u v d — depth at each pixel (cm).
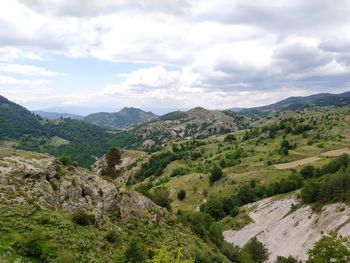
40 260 4212
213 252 8275
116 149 15075
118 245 5494
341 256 5728
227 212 17612
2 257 3966
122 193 7288
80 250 4716
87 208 6109
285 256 11750
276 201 15800
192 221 11100
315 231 11856
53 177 6088
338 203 12356
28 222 4791
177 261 4134
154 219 7538
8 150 6369
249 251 11481
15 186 5416
